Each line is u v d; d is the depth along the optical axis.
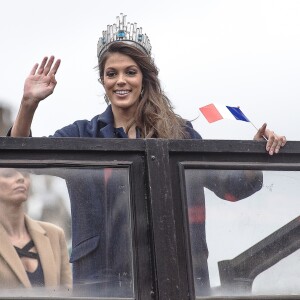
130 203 13.65
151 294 13.34
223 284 13.59
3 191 13.55
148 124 16.28
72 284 13.36
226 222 13.87
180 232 13.61
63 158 13.67
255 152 14.16
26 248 13.41
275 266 13.83
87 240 13.53
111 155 13.79
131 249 13.49
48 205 13.60
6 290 13.22
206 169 13.95
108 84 16.38
